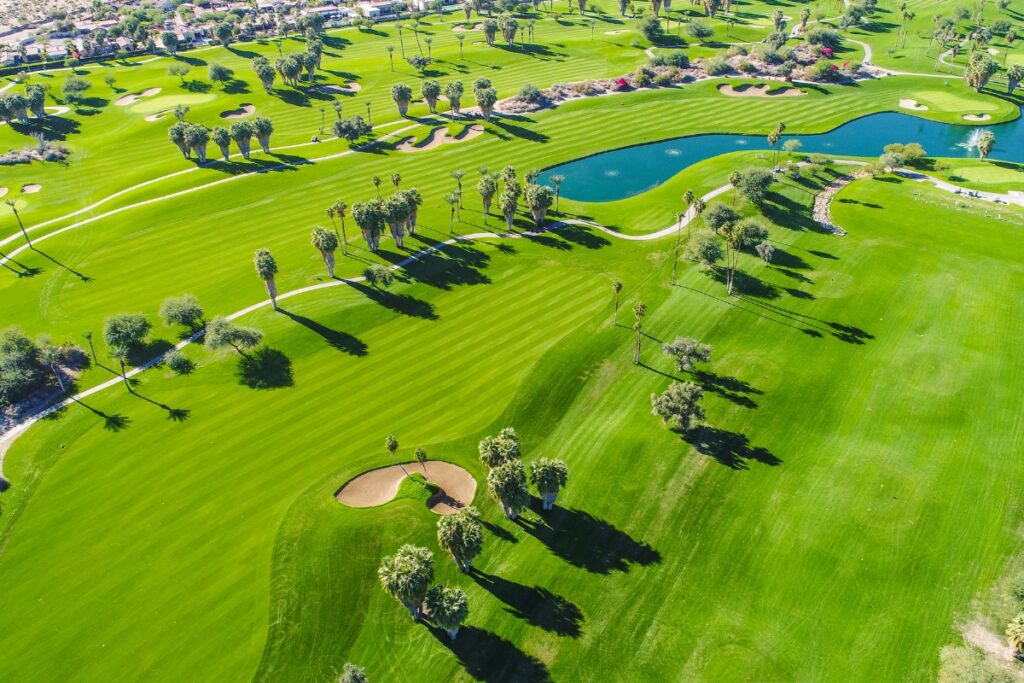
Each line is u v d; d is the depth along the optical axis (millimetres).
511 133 179000
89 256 126438
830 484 77062
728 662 60969
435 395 92000
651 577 68312
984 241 122188
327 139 177500
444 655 62250
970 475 77438
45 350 95625
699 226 131375
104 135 186500
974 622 63250
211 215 139375
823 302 107812
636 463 80625
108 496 78938
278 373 97250
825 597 65750
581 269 118625
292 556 71125
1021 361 93812
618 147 173875
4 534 75062
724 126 185500
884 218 132000
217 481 80250
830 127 184625
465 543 64688
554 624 64438
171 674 61438
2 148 178250
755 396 89875
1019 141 175000
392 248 125438
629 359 97000
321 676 61094
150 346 103000
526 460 81438
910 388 90000
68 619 66250
